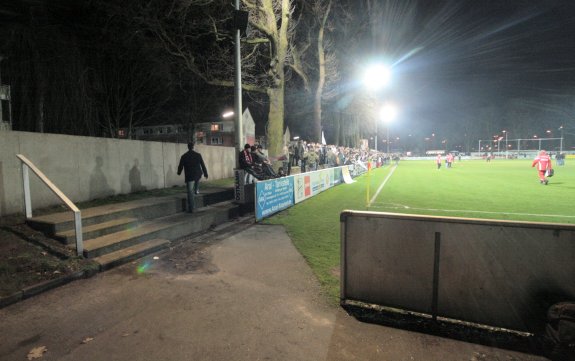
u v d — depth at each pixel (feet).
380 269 13.39
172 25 52.80
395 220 13.01
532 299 11.50
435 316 12.71
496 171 100.37
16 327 12.70
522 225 11.43
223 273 18.12
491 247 11.84
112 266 18.93
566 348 10.41
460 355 10.84
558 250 11.14
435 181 68.59
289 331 12.28
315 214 34.35
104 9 53.52
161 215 28.91
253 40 53.31
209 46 58.34
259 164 41.24
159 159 40.63
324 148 80.84
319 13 87.86
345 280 13.99
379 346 11.33
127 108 99.19
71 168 29.14
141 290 15.99
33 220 21.57
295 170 64.03
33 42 46.65
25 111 46.73
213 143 153.69
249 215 35.35
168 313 13.73
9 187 23.86
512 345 11.35
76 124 51.31
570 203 38.68
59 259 18.22
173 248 22.97
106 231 22.50
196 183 33.96
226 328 12.52
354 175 83.51
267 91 54.29
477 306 12.13
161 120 162.40
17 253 18.13
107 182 33.04
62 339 11.89
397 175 88.33
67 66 50.16
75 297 15.24
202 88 114.52
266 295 15.33
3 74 45.44
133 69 89.04
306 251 21.77
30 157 25.53
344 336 11.93
